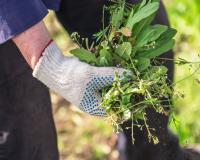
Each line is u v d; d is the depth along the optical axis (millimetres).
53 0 2420
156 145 2803
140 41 2322
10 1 2189
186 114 3883
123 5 2393
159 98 2385
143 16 2287
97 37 2506
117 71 2225
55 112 4117
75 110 4105
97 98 2244
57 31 4602
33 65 2232
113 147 3869
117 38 2346
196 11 4496
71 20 2662
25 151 2721
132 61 2277
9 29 2203
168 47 2338
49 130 2756
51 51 2221
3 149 2707
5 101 2688
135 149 2830
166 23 2754
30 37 2213
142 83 2197
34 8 2205
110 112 2246
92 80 2205
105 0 2578
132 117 2270
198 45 4371
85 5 2590
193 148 3322
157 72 2252
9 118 2701
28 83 2693
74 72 2205
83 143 3924
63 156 3869
